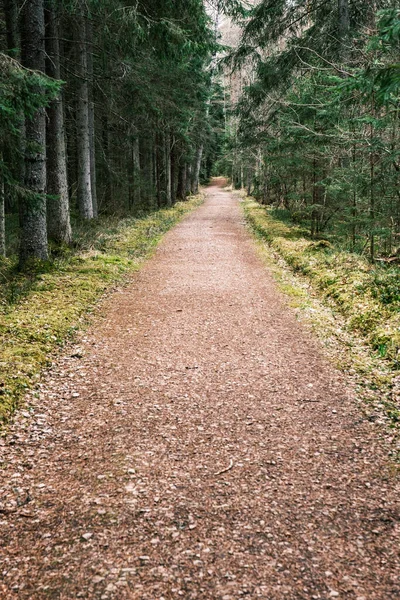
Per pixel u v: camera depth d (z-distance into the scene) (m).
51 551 3.02
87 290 9.43
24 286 9.35
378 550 3.03
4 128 8.47
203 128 33.16
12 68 7.36
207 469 3.95
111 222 19.89
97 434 4.51
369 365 6.02
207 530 3.22
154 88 17.89
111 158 25.03
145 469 3.94
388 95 5.65
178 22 11.77
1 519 3.32
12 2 11.46
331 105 11.23
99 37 14.66
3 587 2.74
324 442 4.38
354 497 3.57
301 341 7.14
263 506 3.47
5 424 4.58
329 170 15.25
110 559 2.96
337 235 15.16
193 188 49.88
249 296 9.80
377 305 7.74
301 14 16.92
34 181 10.32
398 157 10.30
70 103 18.50
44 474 3.86
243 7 13.66
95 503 3.50
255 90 19.30
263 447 4.30
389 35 5.06
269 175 25.23
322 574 2.84
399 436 4.42
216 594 2.70
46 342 6.57
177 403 5.17
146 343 7.05
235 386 5.61
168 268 12.58
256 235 18.41
